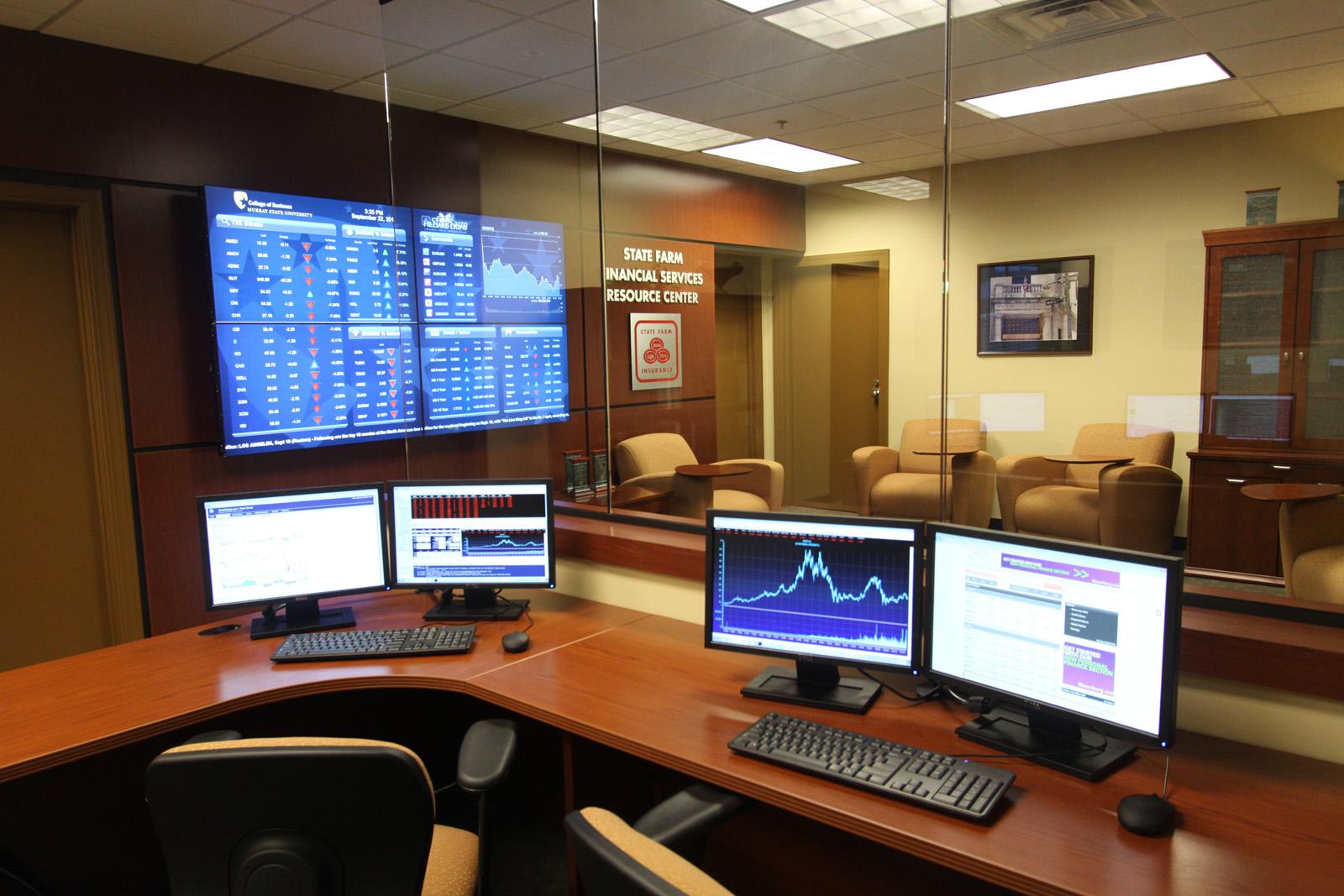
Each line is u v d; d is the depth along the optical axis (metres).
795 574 1.64
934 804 1.18
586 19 2.76
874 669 1.57
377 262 3.51
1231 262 2.24
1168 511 2.31
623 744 1.45
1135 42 2.27
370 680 1.78
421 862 1.16
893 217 3.02
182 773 1.08
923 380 3.02
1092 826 1.14
